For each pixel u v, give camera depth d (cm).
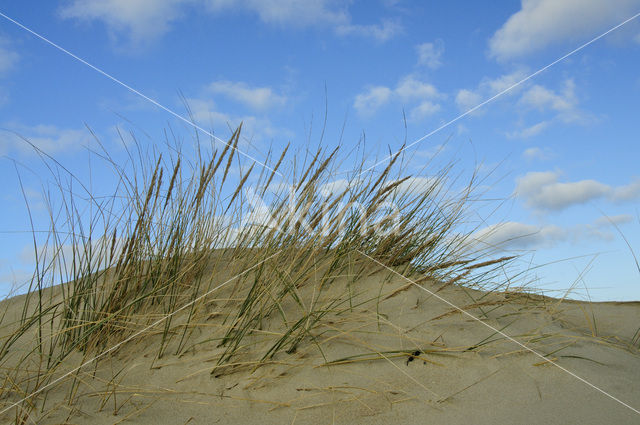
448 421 221
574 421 220
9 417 230
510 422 220
